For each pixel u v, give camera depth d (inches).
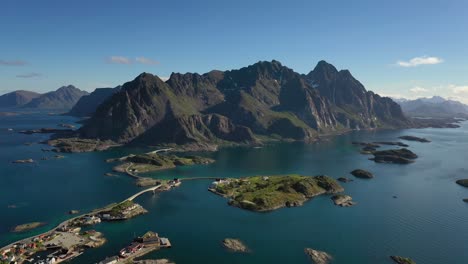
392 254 7062.0
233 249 7111.2
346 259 6825.8
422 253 7121.1
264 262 6648.6
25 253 6712.6
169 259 6688.0
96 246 7145.7
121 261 6486.2
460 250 7263.8
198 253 6948.8
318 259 6761.8
